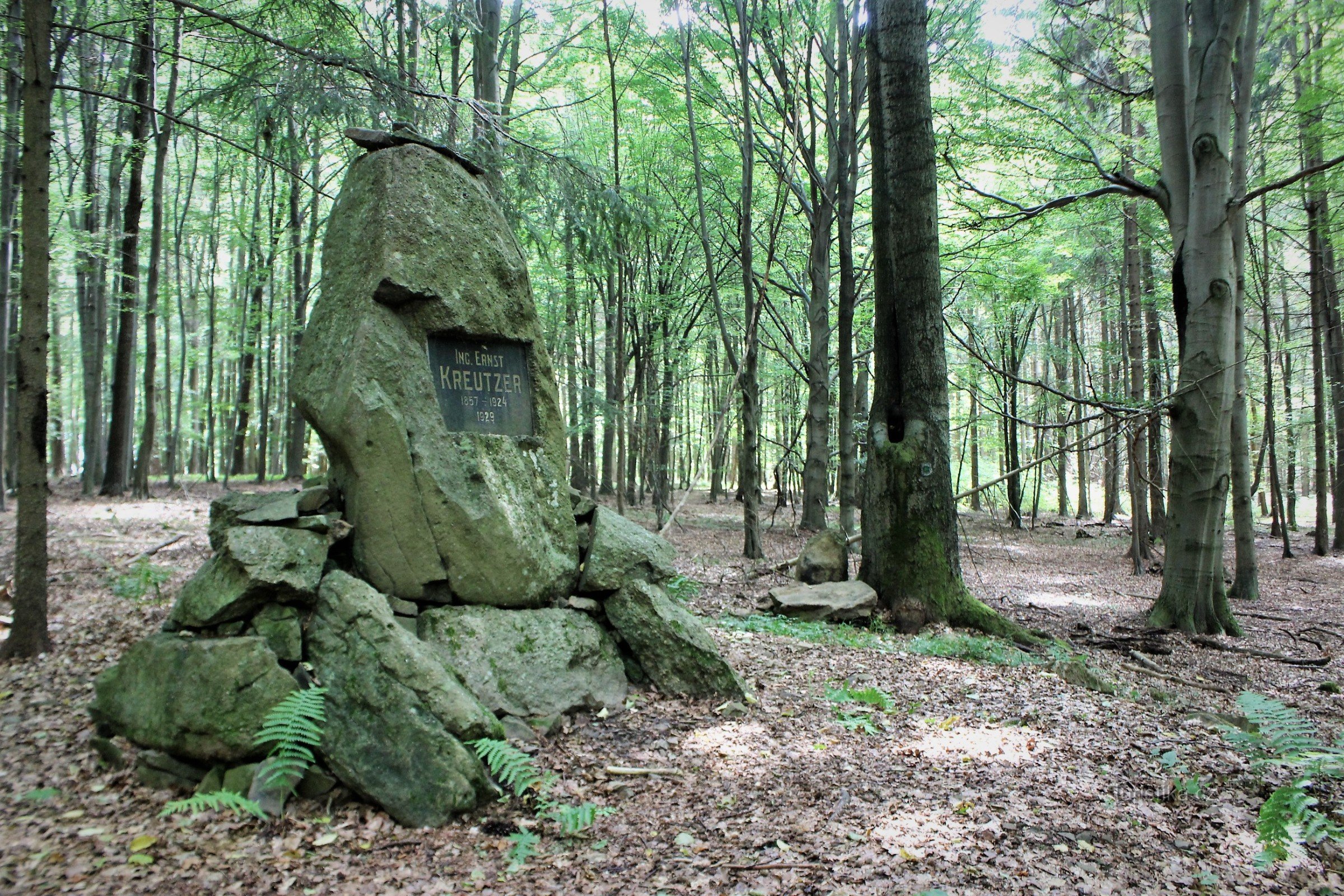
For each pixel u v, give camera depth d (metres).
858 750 5.32
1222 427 11.34
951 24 16.25
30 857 3.71
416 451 5.79
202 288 31.08
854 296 17.64
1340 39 13.34
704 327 26.42
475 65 14.01
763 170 21.58
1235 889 3.63
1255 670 9.25
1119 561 19.92
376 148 6.59
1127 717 6.29
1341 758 4.28
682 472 42.25
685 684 6.29
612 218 11.01
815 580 12.03
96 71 17.36
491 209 6.74
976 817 4.27
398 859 3.86
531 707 5.54
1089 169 14.65
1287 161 17.33
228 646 4.60
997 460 43.66
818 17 17.52
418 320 6.11
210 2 14.01
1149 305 20.33
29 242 6.66
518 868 3.76
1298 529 31.27
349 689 4.61
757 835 4.07
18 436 6.71
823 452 20.66
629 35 17.27
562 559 6.49
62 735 5.16
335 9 8.98
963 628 9.85
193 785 4.49
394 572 5.62
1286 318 23.67
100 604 8.42
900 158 10.16
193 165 26.52
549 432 6.82
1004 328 25.11
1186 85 11.80
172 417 34.28
